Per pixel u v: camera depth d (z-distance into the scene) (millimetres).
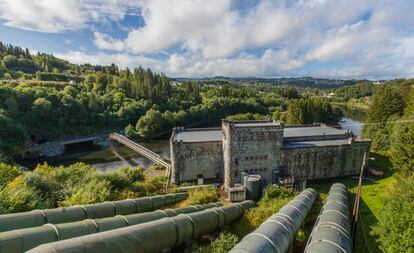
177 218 18641
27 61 168750
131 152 72750
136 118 106312
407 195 17531
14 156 65125
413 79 110750
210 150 40250
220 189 37406
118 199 28125
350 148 40562
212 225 21516
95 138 84938
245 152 37000
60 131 85812
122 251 12711
